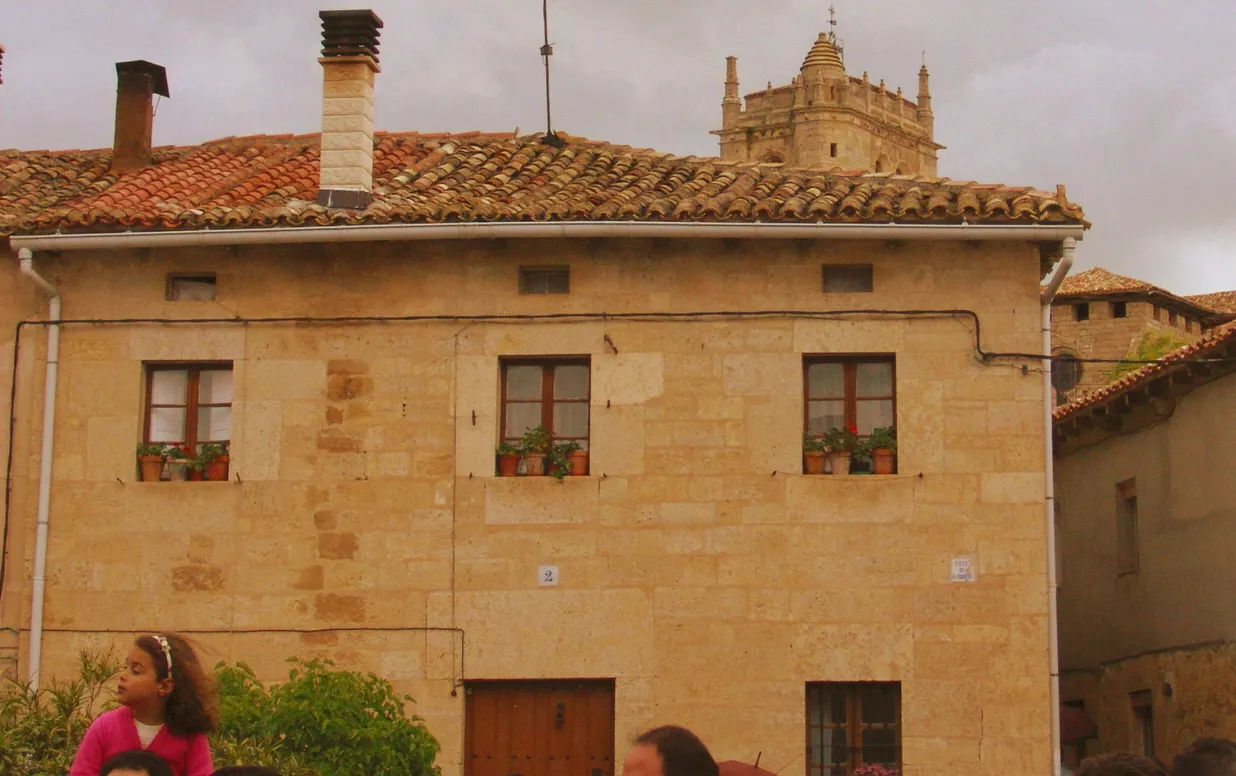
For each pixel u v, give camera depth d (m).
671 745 6.88
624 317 19.95
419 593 19.77
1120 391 24.97
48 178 22.67
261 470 20.16
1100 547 27.25
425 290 20.25
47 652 20.02
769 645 19.34
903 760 19.05
